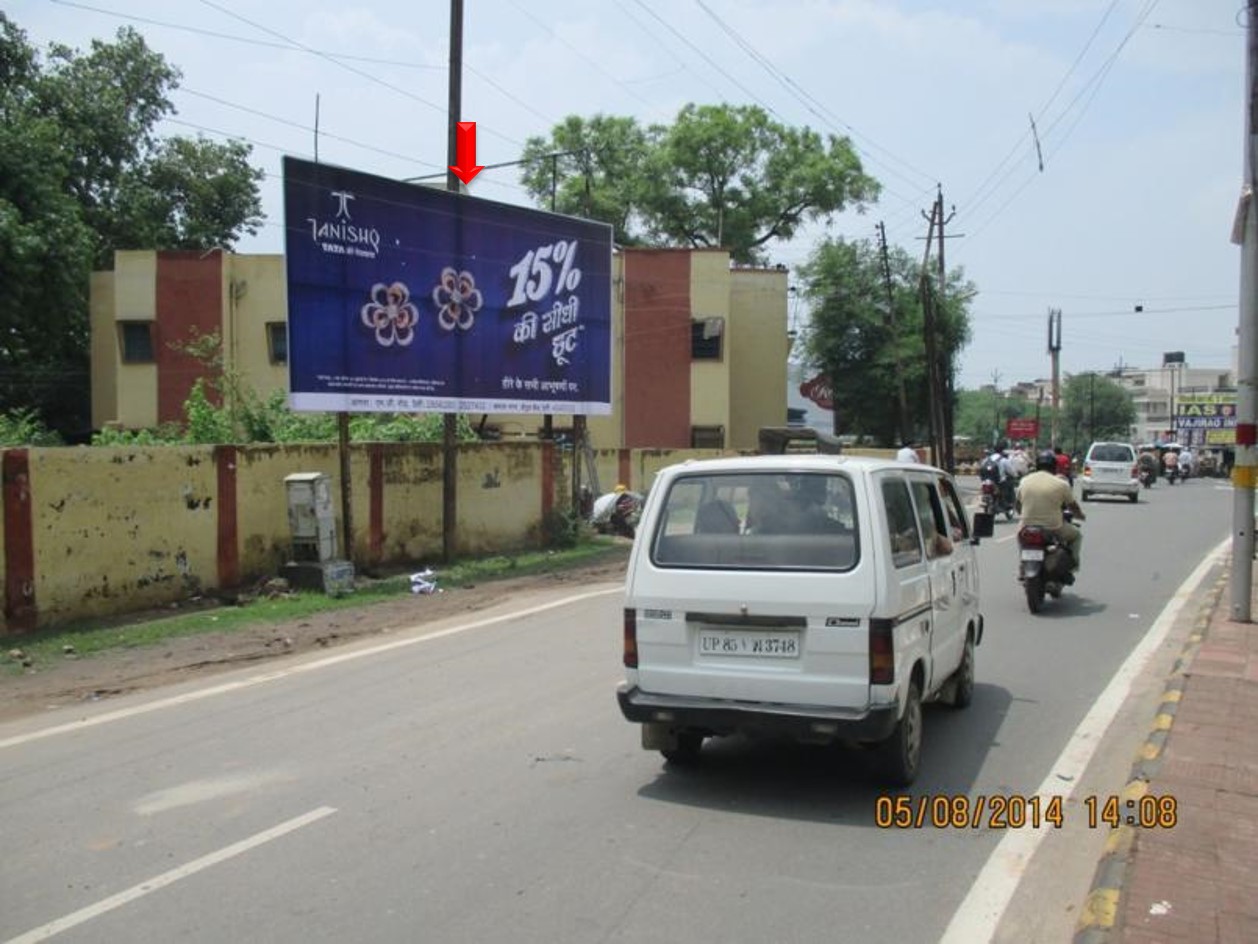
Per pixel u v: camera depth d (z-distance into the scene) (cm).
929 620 622
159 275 3184
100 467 1185
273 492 1446
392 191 1542
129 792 589
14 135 2711
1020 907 435
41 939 410
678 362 3253
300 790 586
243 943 403
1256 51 1036
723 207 4750
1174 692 754
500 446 1938
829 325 4306
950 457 4250
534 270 1817
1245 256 1051
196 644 1061
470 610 1273
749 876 462
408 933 408
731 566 566
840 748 664
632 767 622
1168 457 4791
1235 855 459
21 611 1091
